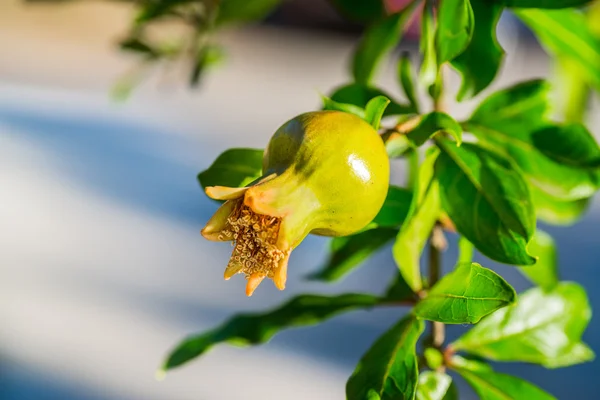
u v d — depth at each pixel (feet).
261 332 1.62
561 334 1.58
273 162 1.41
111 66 11.96
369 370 1.44
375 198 1.39
